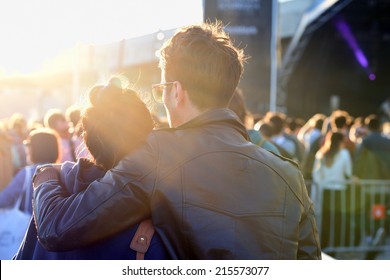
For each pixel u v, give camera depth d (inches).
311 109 1113.4
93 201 73.0
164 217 73.6
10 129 386.9
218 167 75.5
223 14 427.2
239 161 76.7
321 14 743.1
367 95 1087.6
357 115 1106.1
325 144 320.8
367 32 918.4
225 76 80.6
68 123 242.1
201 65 79.8
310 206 83.0
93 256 75.0
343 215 314.7
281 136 344.5
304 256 81.4
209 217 73.2
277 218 76.6
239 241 73.3
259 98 441.4
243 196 75.2
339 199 314.2
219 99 81.2
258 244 74.3
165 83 81.5
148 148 75.6
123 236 74.5
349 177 315.9
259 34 434.3
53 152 165.8
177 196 73.4
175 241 73.4
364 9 844.6
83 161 79.4
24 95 936.3
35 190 79.2
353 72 1046.4
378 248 317.1
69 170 80.2
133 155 75.4
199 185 74.1
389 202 321.1
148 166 74.2
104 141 78.5
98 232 73.1
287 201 78.4
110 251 74.5
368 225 317.4
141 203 73.6
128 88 82.1
